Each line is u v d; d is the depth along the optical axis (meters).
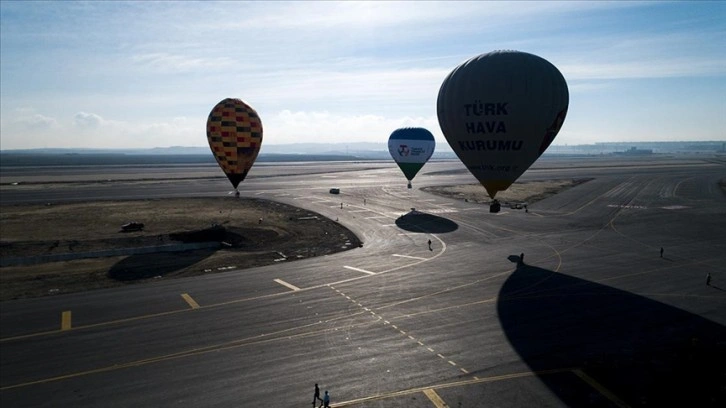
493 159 35.00
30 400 16.95
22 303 27.27
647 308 26.17
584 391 17.47
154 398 17.09
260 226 53.09
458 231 50.09
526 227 52.38
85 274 33.78
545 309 26.06
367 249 42.16
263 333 22.86
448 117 36.09
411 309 26.16
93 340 22.03
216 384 18.08
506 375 18.69
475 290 29.52
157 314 25.44
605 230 50.62
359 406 16.58
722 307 26.31
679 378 18.38
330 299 27.91
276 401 16.91
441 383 18.12
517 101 32.69
